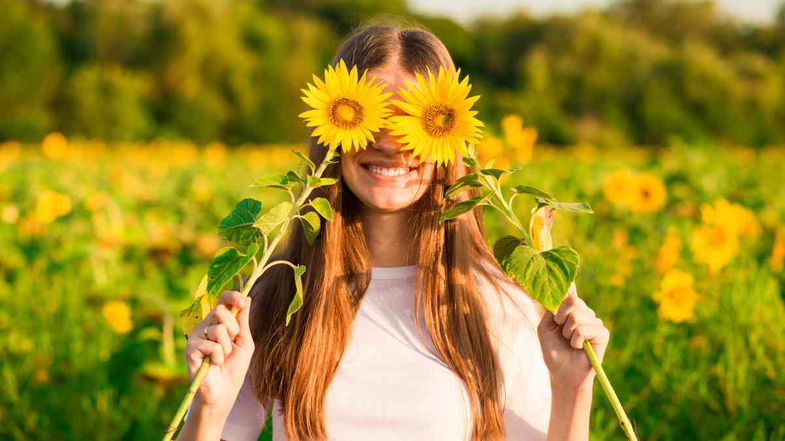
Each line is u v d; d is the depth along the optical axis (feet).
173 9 103.19
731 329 9.95
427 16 111.34
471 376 5.49
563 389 5.09
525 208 13.83
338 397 5.48
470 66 113.60
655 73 104.42
